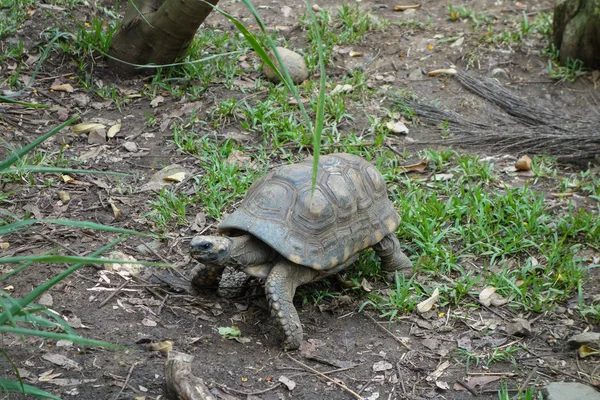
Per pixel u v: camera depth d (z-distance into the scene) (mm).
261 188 4480
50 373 3896
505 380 4184
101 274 4738
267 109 6562
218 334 4367
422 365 4277
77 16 7488
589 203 5797
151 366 4039
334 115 6656
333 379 4109
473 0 8891
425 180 5965
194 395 3645
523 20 8344
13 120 6238
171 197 5473
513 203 5531
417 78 7430
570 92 7340
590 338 4359
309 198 4344
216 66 7164
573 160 6320
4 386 3098
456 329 4582
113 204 5402
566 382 4090
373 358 4301
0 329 2850
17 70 6793
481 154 6402
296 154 6199
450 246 5277
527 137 6492
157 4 6824
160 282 4766
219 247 4180
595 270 5098
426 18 8500
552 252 5078
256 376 4078
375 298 4738
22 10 7340
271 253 4379
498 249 5184
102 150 6102
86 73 6887
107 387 3842
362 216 4559
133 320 4398
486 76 7520
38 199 5418
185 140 6227
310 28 7887
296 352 4285
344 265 4504
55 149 6012
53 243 4957
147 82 7027
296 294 4773
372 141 6414
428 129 6711
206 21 8125
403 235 5281
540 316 4688
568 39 7535
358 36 7879
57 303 4438
